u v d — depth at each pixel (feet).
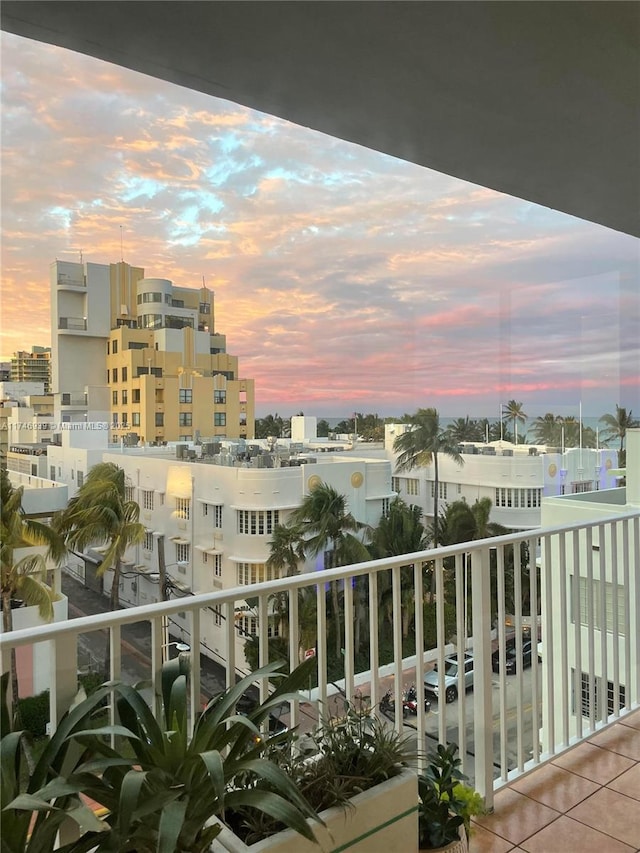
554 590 10.32
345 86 6.43
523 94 6.73
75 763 4.93
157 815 4.37
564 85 6.57
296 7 5.14
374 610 6.64
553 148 8.05
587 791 7.69
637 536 10.01
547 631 8.51
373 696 6.63
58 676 4.92
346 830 5.02
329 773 5.26
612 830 6.92
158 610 5.23
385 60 6.00
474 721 7.45
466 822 5.79
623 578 10.09
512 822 7.07
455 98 6.73
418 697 6.95
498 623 8.02
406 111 7.02
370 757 5.53
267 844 4.59
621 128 7.51
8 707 4.85
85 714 4.46
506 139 7.77
